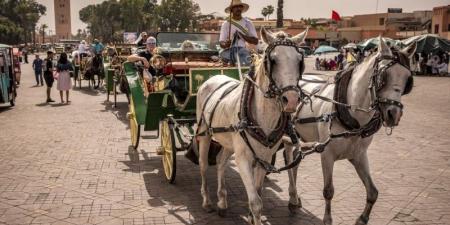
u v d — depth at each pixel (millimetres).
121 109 15375
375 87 4523
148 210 5988
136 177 7445
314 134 5504
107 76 16172
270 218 5773
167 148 7199
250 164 4598
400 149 9586
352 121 4832
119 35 78750
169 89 7184
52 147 9570
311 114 5469
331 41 72688
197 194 6648
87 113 14469
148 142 10070
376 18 80562
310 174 7707
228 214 5887
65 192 6664
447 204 6277
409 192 6777
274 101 4262
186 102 6727
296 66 3891
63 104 16750
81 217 5723
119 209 6012
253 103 4504
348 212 5980
